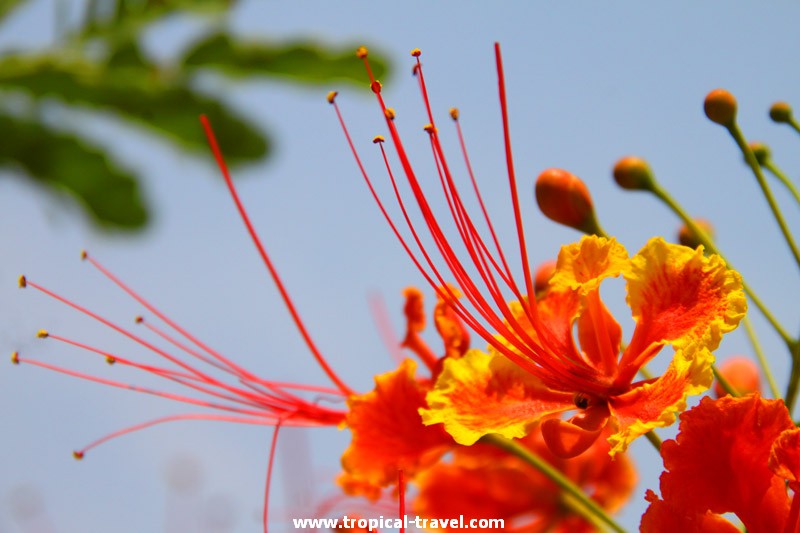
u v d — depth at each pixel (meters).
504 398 0.36
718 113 0.39
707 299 0.35
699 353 0.34
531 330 0.36
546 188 0.39
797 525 0.34
